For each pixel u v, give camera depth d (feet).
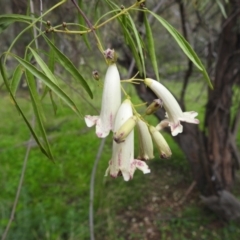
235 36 12.09
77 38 9.84
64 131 21.62
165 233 12.99
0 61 2.91
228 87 13.08
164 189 15.53
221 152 13.69
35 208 13.46
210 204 13.16
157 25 13.66
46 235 11.80
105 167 16.47
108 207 13.10
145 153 3.25
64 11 9.98
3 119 24.64
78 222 12.85
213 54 13.51
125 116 3.00
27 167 17.20
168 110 3.30
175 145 18.58
